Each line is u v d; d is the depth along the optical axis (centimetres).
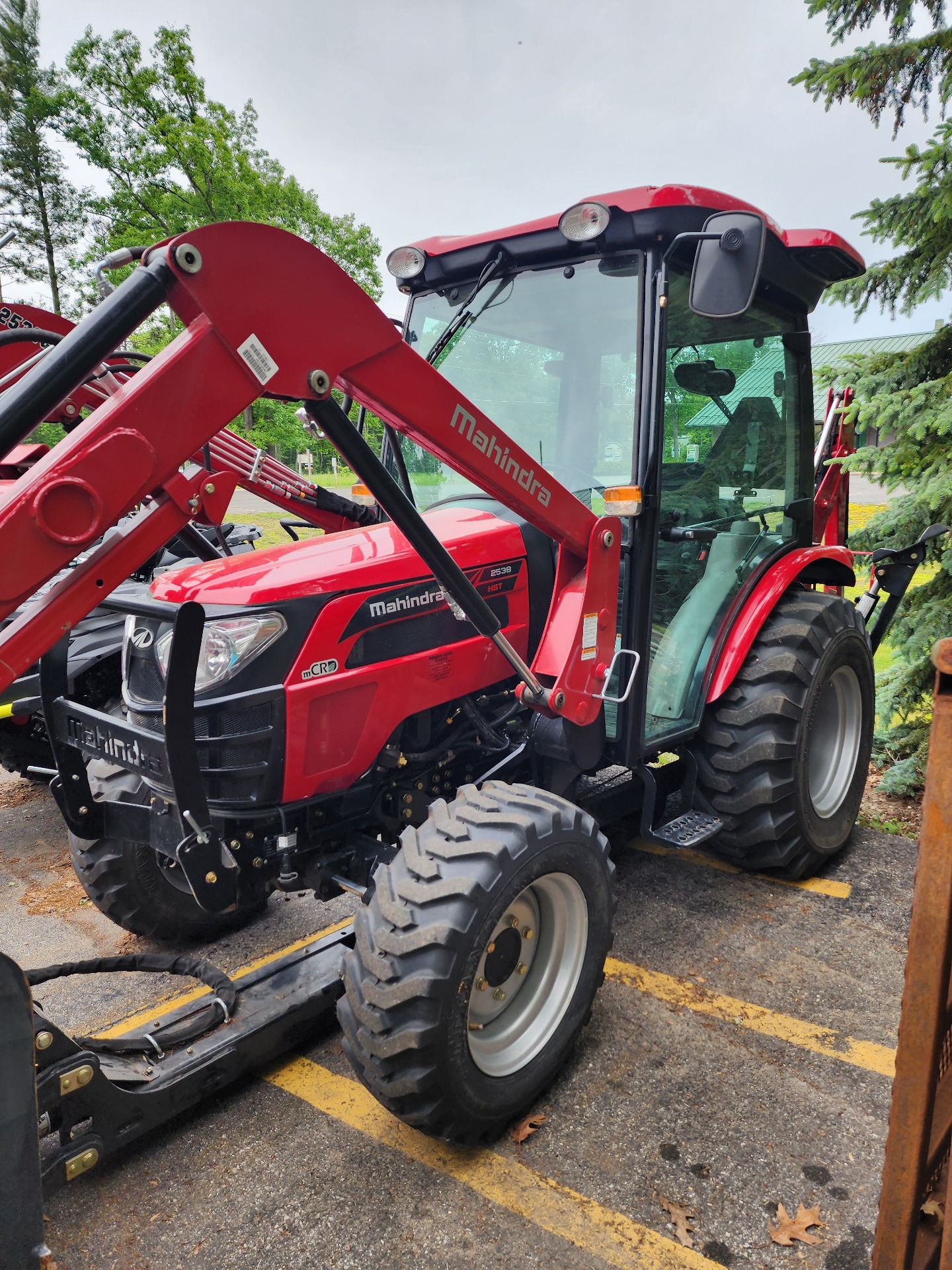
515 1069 203
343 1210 186
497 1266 171
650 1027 244
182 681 187
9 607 141
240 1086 229
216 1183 195
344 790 230
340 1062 239
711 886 330
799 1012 250
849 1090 218
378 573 226
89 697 345
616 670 264
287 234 158
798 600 322
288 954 251
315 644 214
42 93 2172
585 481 268
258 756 211
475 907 182
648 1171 194
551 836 202
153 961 227
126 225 2159
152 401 149
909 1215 115
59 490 141
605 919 222
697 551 295
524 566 266
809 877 338
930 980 109
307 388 167
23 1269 148
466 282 293
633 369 254
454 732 261
